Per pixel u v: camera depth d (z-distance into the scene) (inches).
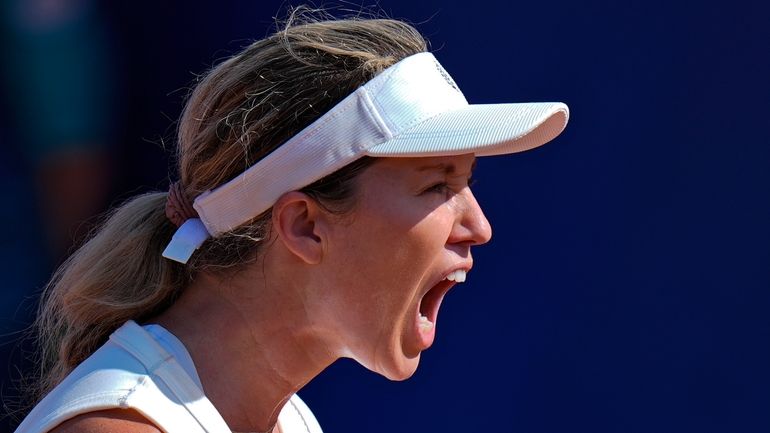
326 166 226.5
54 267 523.5
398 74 231.9
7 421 486.0
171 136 363.6
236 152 231.9
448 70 532.4
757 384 528.1
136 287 245.9
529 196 540.4
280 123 230.1
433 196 234.1
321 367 248.2
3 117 516.7
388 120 227.5
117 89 531.2
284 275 236.8
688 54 527.2
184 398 222.7
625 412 536.1
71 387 218.7
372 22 248.7
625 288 537.0
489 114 229.6
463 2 526.3
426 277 237.9
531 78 532.7
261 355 241.3
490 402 540.1
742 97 525.0
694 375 532.7
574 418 537.6
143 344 226.7
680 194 532.7
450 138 224.4
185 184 243.1
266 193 230.2
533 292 541.0
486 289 543.2
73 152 527.5
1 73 515.8
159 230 248.8
